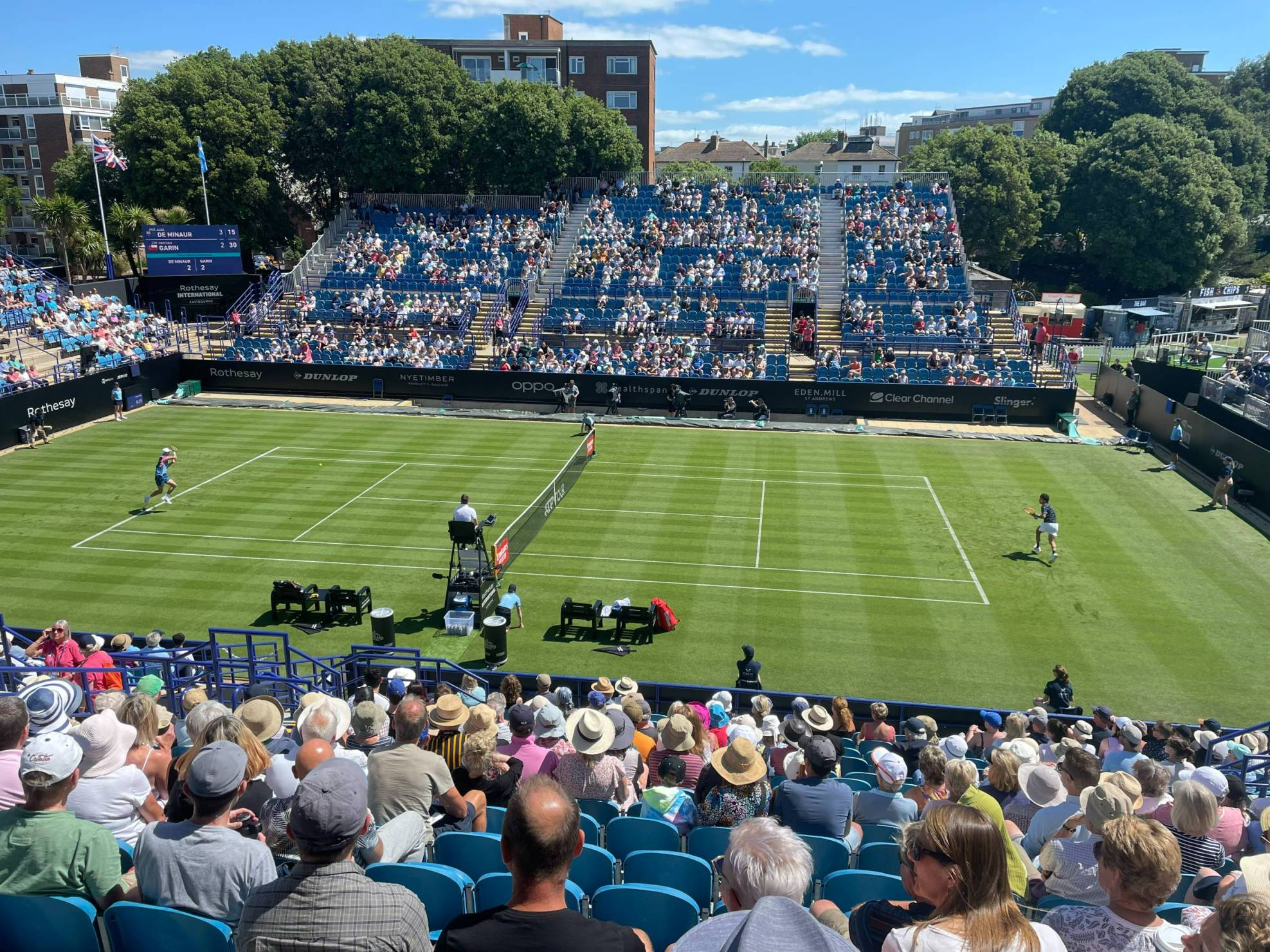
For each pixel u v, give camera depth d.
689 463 43.81
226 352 59.66
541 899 4.64
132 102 71.44
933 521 36.41
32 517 35.69
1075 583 30.78
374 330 61.97
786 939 3.63
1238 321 84.44
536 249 67.62
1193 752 15.92
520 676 22.83
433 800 9.53
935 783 10.81
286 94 74.19
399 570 31.50
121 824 8.09
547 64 97.06
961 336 57.69
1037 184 104.06
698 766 12.66
